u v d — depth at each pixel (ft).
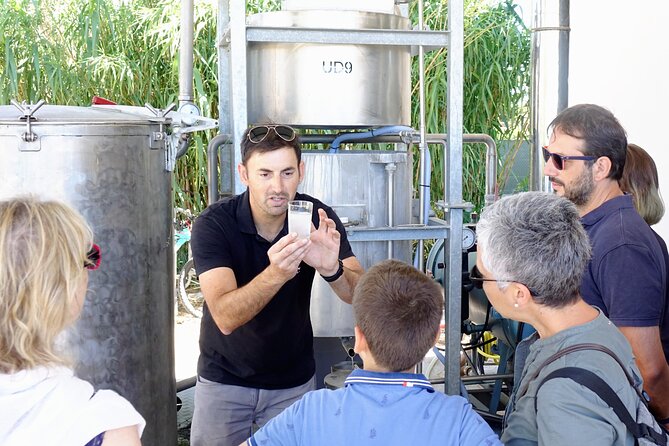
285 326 7.54
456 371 9.32
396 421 4.42
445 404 4.51
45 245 3.67
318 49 8.75
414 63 18.66
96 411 3.69
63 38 18.60
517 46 19.34
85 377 7.32
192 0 10.84
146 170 7.48
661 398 6.15
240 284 7.47
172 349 8.21
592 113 6.73
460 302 9.22
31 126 6.87
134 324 7.50
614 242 6.20
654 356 6.07
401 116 9.39
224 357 7.68
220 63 10.97
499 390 11.41
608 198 6.79
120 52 19.17
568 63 12.07
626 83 12.10
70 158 6.98
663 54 11.32
